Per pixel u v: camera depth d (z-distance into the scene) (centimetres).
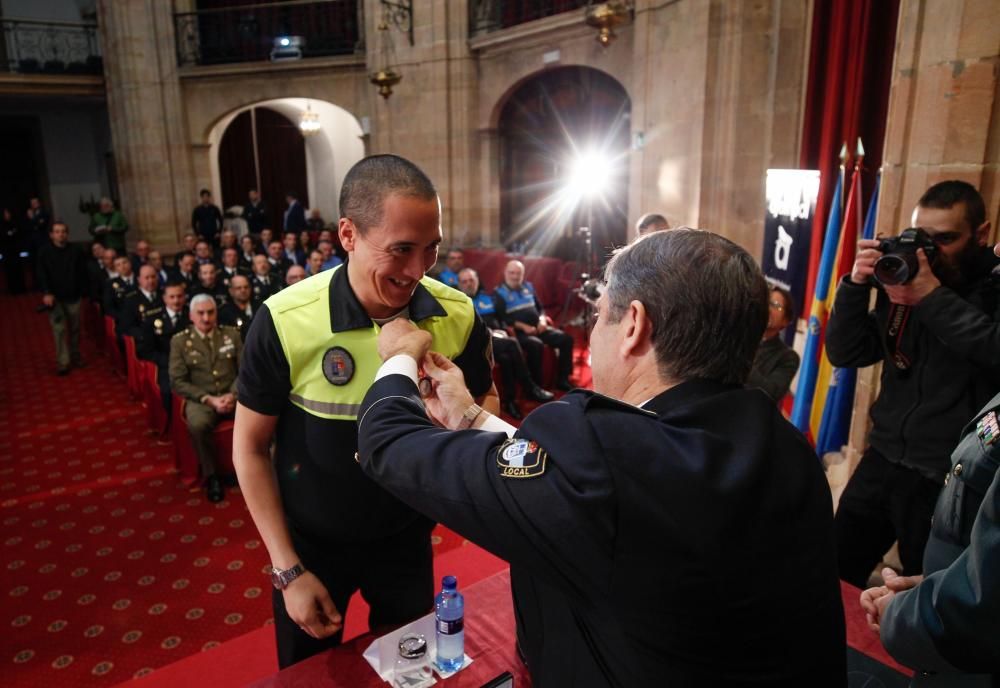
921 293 170
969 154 227
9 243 1092
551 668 80
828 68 394
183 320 508
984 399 179
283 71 1066
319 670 136
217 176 1233
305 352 133
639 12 623
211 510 387
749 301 75
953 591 82
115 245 1119
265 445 141
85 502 396
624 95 766
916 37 240
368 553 151
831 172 387
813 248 404
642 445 69
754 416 73
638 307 77
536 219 914
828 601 71
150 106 1102
